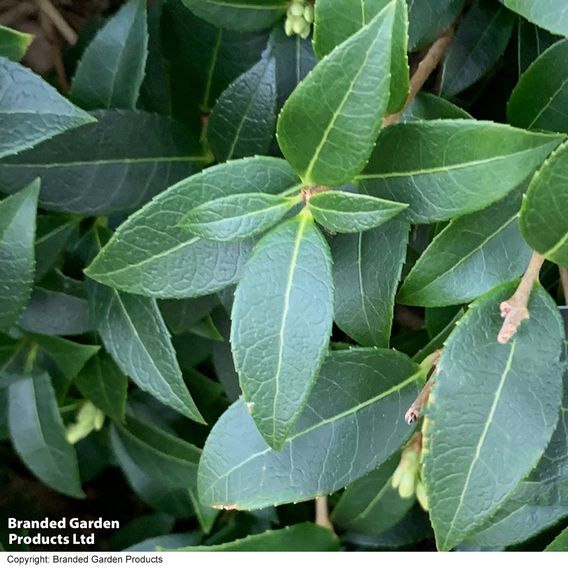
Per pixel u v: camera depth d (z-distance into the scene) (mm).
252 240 193
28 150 220
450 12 229
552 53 212
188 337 283
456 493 195
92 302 237
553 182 175
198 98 260
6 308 212
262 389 178
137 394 301
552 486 224
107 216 249
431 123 177
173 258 192
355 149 172
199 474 218
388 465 264
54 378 275
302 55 239
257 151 229
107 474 361
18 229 207
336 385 214
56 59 293
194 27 252
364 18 186
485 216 198
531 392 194
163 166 234
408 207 185
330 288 179
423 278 202
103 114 226
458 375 195
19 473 346
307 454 215
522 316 192
